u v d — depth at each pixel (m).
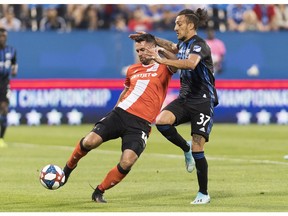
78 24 60.25
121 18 60.78
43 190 26.00
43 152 39.06
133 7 60.88
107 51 56.78
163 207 22.50
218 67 57.56
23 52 55.97
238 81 57.94
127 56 56.94
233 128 54.34
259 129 53.56
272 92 58.38
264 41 58.03
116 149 40.91
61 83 56.53
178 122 24.53
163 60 22.58
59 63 56.41
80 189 26.27
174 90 56.44
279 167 32.22
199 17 23.73
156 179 28.83
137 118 22.98
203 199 23.22
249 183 27.48
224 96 57.84
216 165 33.00
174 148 41.28
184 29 23.38
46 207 22.53
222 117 57.91
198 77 23.61
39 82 56.31
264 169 31.53
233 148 40.75
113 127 23.00
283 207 22.47
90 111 56.91
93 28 60.47
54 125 56.41
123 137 23.00
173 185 27.20
